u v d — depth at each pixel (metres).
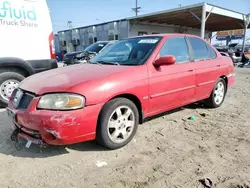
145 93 3.44
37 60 5.47
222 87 5.31
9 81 5.23
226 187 2.42
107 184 2.48
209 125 4.17
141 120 3.56
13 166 2.80
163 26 28.97
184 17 21.61
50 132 2.65
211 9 16.17
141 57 3.68
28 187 2.43
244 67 15.59
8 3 5.00
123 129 3.25
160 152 3.16
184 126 4.12
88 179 2.56
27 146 3.00
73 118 2.69
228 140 3.54
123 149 3.24
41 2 5.51
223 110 5.13
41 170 2.72
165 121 4.36
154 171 2.71
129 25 24.66
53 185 2.46
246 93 7.06
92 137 2.95
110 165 2.84
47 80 3.06
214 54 5.07
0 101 5.17
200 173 2.67
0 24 4.91
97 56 4.41
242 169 2.75
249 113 4.91
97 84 2.89
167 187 2.43
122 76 3.16
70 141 2.76
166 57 3.45
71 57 13.02
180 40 4.27
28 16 5.29
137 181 2.53
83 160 2.95
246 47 28.45
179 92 4.05
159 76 3.62
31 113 2.72
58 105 2.68
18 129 3.02
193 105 5.46
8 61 5.02
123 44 4.34
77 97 2.72
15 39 5.13
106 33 31.25
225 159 2.97
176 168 2.77
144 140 3.53
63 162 2.90
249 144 3.40
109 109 2.99
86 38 36.22
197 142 3.47
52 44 5.74
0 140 3.50
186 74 4.11
